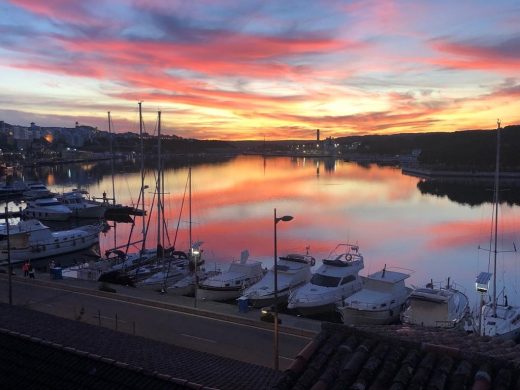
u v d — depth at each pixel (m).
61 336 11.91
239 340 22.92
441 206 95.69
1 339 11.06
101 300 29.61
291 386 6.62
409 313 26.70
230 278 33.50
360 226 72.38
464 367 6.24
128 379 9.64
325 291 30.50
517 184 145.38
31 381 9.69
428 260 51.88
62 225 76.25
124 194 116.56
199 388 9.36
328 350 7.05
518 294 39.31
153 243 61.59
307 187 133.50
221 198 105.75
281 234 65.44
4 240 48.97
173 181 150.88
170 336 23.41
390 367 6.46
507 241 61.84
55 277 35.56
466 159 189.00
